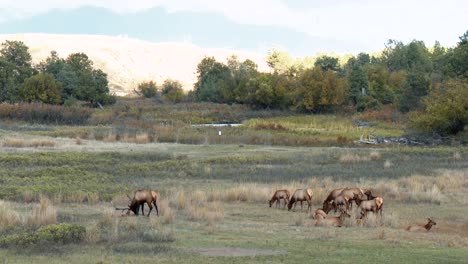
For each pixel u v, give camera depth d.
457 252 28.64
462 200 52.91
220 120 181.50
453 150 98.56
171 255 26.70
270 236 33.19
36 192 50.09
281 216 43.47
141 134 114.38
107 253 26.94
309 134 131.00
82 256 26.09
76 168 69.50
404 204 50.72
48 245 28.47
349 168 76.19
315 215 40.84
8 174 63.72
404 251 28.55
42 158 75.31
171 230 33.72
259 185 59.75
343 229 37.06
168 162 76.00
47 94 198.12
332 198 44.97
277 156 85.56
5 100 196.50
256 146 102.31
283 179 65.81
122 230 33.22
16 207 43.69
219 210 44.00
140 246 28.48
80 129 127.69
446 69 187.50
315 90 196.12
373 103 195.62
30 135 108.50
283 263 25.02
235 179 65.62
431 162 84.38
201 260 25.56
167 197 49.88
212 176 67.50
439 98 134.50
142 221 38.19
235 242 30.55
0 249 27.67
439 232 37.62
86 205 46.59
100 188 55.78
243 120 185.00
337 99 196.00
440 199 52.38
